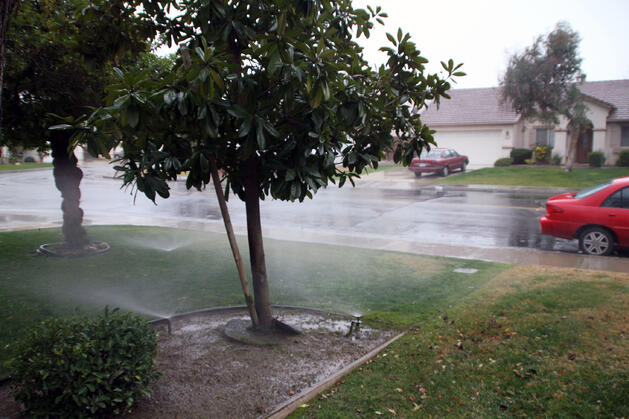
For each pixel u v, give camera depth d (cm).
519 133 2988
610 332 440
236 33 422
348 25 512
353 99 422
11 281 678
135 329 339
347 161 464
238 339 474
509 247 979
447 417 330
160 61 770
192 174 389
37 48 667
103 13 464
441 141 3100
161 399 361
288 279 718
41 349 310
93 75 693
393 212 1495
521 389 359
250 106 379
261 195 480
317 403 357
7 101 709
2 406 350
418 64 479
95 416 325
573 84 2317
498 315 505
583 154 2836
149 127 360
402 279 713
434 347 440
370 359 429
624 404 327
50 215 1393
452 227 1226
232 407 351
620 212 871
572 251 937
